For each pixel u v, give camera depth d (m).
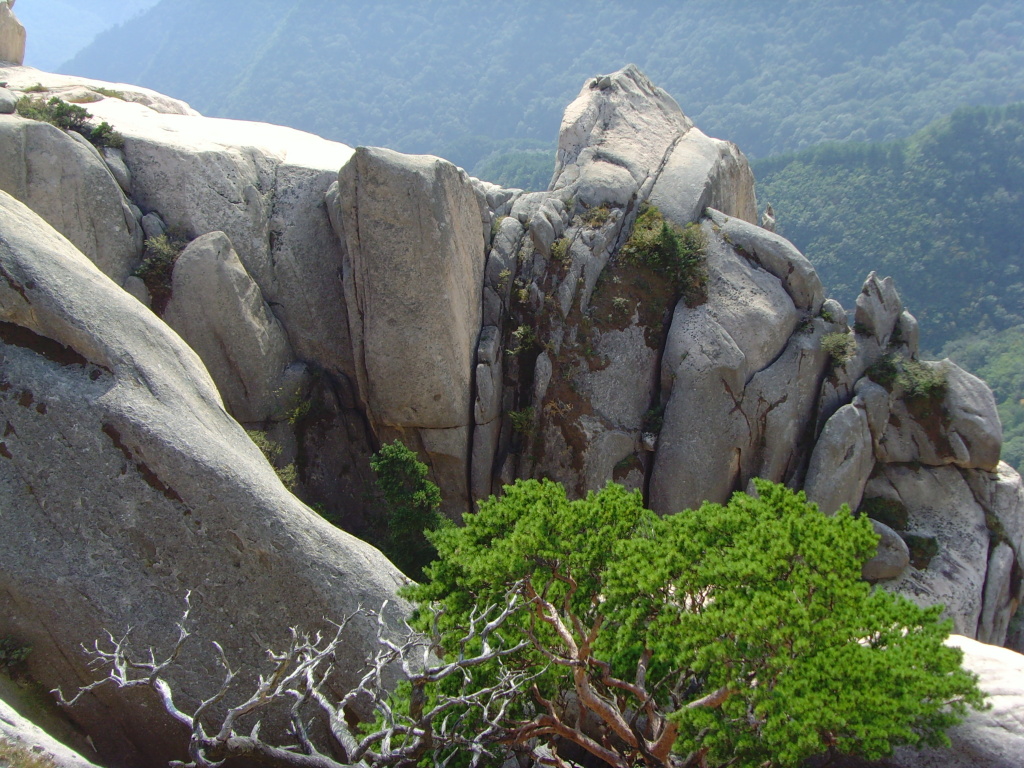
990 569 35.91
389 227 31.88
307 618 19.89
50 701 18.83
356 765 13.11
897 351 38.41
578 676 15.74
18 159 29.41
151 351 21.22
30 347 20.36
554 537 15.99
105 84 42.69
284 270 34.53
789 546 15.38
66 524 19.14
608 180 39.47
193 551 19.62
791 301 37.78
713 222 39.50
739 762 14.97
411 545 30.11
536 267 37.69
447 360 33.41
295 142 39.53
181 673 18.94
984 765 16.12
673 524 17.41
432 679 13.88
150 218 32.19
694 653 14.04
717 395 35.94
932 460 37.34
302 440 34.56
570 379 36.59
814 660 13.81
